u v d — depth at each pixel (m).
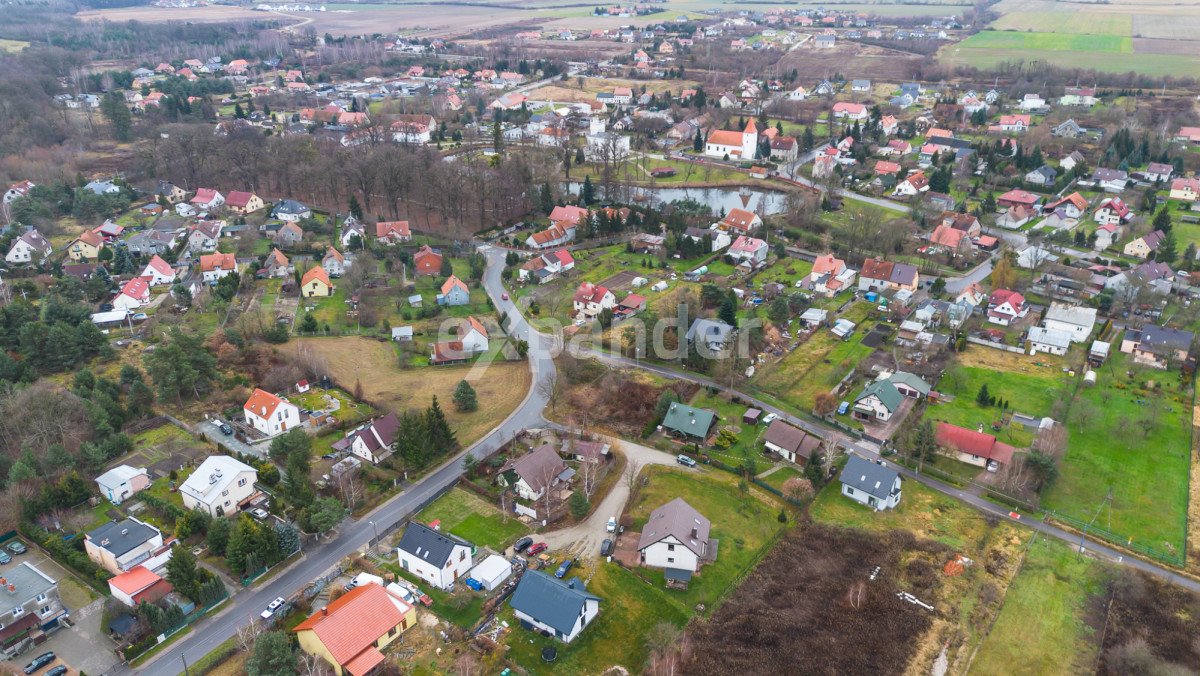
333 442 102.56
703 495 91.50
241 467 90.44
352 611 69.88
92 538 80.69
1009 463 94.12
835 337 131.38
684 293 139.12
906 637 71.81
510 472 93.75
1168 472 95.19
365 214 198.62
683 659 69.12
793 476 95.38
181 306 143.38
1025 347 126.56
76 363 120.75
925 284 152.75
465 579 78.38
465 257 171.25
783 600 76.25
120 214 199.00
